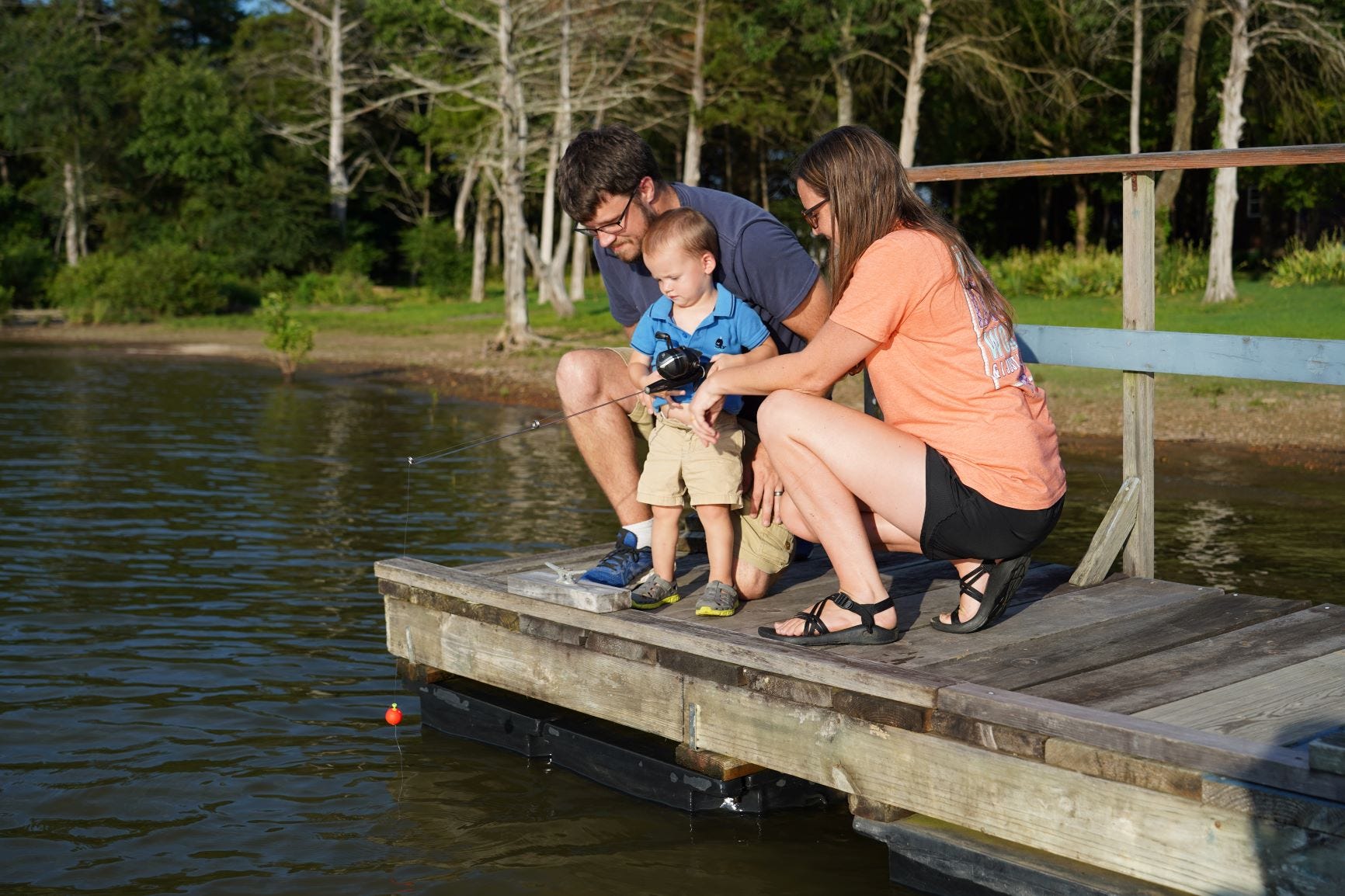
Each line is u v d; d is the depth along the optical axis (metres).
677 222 4.07
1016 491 3.71
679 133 45.34
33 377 22.00
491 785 4.73
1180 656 3.88
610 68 36.03
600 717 4.46
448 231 50.09
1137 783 3.15
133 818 4.45
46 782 4.74
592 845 4.22
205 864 4.09
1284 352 4.40
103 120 51.00
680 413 4.05
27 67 49.91
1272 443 12.85
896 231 3.73
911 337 3.72
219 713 5.48
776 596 4.59
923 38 32.16
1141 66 30.05
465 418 16.86
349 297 46.16
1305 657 3.87
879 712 3.63
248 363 25.38
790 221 38.75
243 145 50.19
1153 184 4.77
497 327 34.25
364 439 14.59
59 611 7.03
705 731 4.14
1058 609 4.41
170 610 7.07
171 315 39.00
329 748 5.09
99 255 41.19
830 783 3.81
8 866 4.08
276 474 11.93
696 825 4.37
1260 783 2.96
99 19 56.75
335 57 48.16
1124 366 4.84
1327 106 30.45
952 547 3.81
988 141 41.44
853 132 3.78
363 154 54.12
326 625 6.79
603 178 4.26
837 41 32.06
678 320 4.23
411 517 9.71
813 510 3.90
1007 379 3.72
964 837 3.61
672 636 4.13
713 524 4.31
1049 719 3.29
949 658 3.83
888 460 3.76
